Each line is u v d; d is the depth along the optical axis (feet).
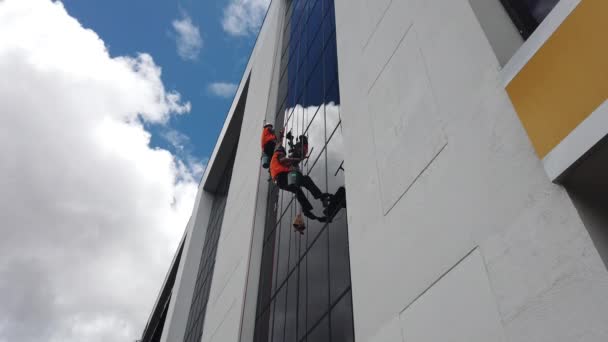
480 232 16.79
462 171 18.81
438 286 18.07
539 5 19.12
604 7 13.35
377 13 33.24
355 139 30.04
